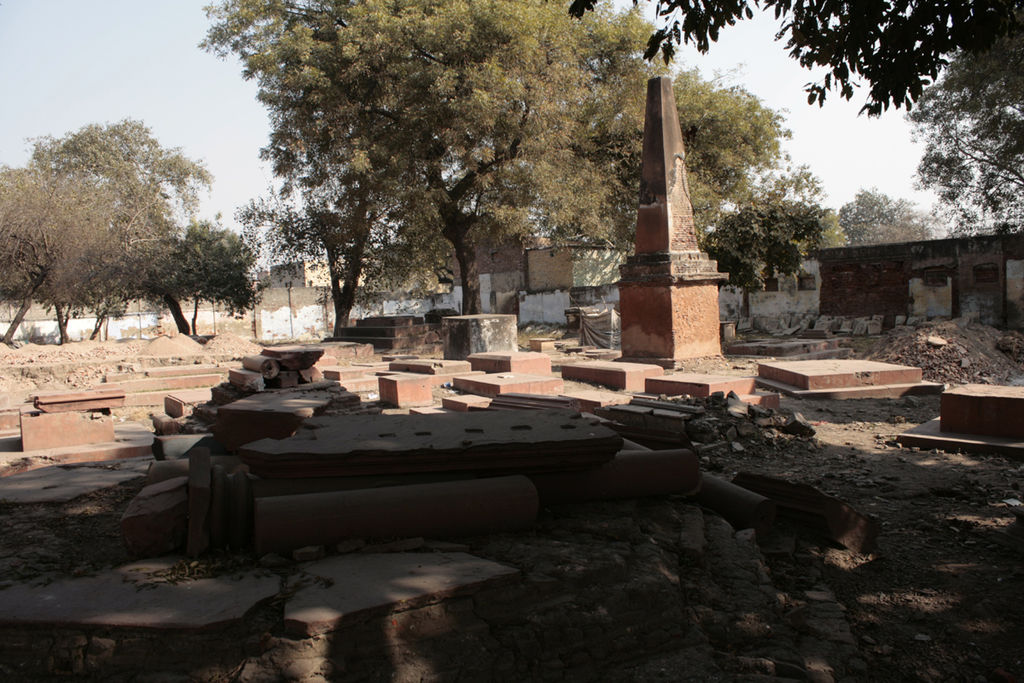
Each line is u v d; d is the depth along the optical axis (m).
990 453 6.77
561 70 20.73
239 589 3.18
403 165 20.42
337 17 22.80
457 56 20.11
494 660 3.11
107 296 29.14
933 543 4.75
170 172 34.62
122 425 9.28
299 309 42.94
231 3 22.50
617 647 3.34
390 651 2.98
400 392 10.63
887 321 24.39
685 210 15.26
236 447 5.76
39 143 34.12
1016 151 19.44
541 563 3.49
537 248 34.28
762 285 22.84
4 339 23.56
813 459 6.90
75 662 2.88
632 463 4.40
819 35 6.11
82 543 3.86
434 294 42.75
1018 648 3.55
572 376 12.70
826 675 3.27
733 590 3.83
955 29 5.45
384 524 3.64
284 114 22.39
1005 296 21.62
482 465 4.00
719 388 9.67
